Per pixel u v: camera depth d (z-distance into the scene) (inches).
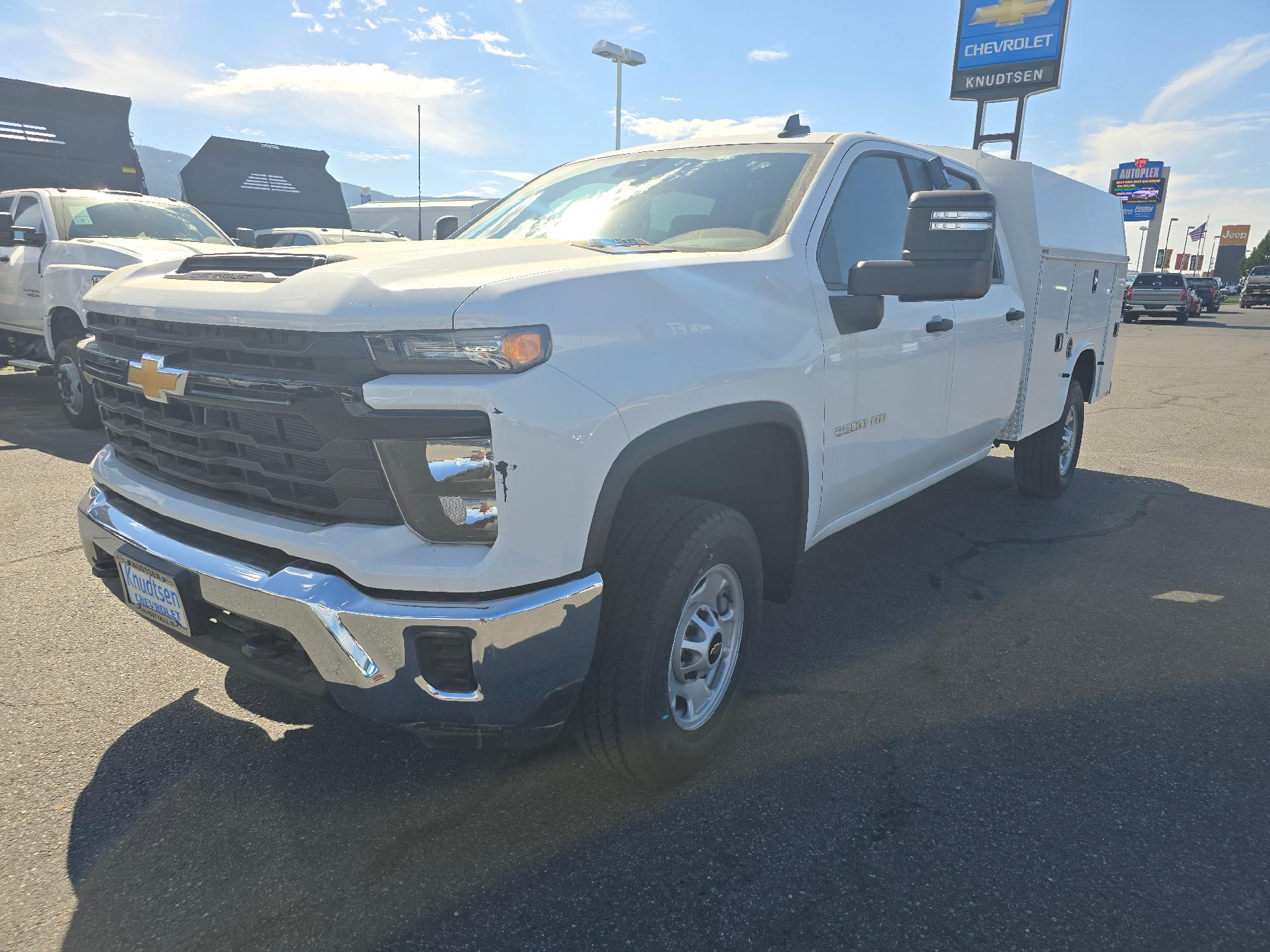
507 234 132.7
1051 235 190.2
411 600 74.3
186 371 86.3
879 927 78.0
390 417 73.3
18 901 80.3
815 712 116.7
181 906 80.0
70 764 102.0
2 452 255.0
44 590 152.4
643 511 92.0
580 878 84.1
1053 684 125.3
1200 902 81.6
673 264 92.2
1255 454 297.7
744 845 89.1
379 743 107.7
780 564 117.3
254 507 84.4
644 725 88.5
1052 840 90.2
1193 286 1476.4
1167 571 174.9
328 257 90.9
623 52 783.1
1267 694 123.1
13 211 322.0
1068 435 230.8
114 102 404.8
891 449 135.8
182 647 132.3
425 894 81.7
